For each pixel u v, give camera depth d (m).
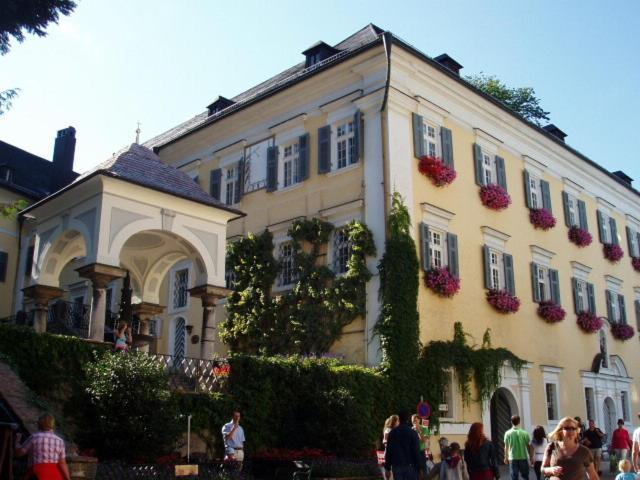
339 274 21.98
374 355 20.06
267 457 15.39
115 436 12.84
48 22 11.52
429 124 23.59
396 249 20.48
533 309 26.50
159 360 15.31
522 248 26.84
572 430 7.86
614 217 35.47
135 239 19.03
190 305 26.89
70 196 17.28
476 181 25.00
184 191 18.14
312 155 24.05
